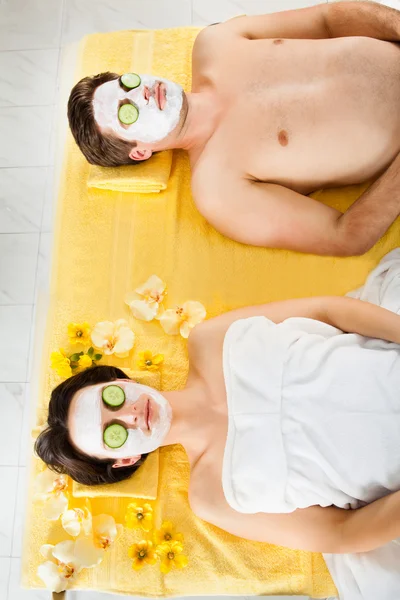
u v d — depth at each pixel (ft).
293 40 4.86
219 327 4.57
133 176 5.12
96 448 4.08
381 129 4.61
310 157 4.71
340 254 4.85
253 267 5.10
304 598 4.91
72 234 5.27
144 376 4.81
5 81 6.73
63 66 5.74
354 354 4.12
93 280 5.16
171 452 4.83
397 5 5.16
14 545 5.68
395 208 4.62
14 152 6.50
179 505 4.72
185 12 6.75
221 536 4.65
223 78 4.91
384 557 4.25
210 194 4.81
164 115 4.66
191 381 4.62
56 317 5.11
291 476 4.07
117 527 4.68
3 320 6.13
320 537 4.11
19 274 6.22
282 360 4.21
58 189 5.44
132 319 5.08
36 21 6.88
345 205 5.09
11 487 5.79
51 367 4.87
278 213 4.77
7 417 5.94
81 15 6.84
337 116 4.63
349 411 4.01
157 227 5.23
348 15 4.83
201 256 5.14
